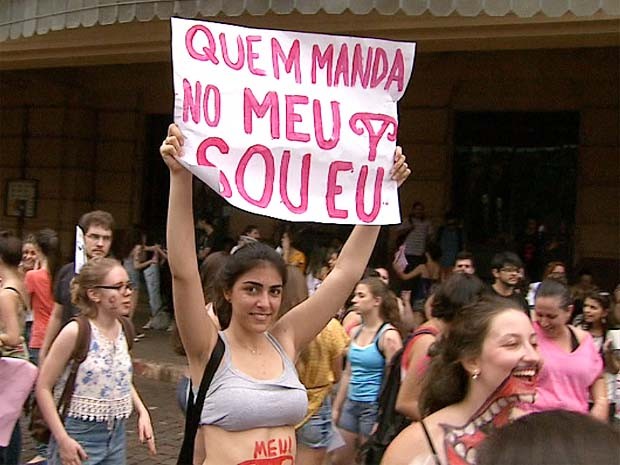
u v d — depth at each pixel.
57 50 12.13
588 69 12.86
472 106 13.67
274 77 3.32
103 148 16.14
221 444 3.04
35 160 16.12
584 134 13.05
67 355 4.33
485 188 14.01
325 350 4.91
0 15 11.17
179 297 3.09
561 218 13.59
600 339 6.30
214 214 15.25
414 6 8.62
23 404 4.87
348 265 3.50
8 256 5.79
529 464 1.44
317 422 4.97
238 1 9.04
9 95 16.20
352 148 3.44
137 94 15.85
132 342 4.70
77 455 4.26
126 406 4.52
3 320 5.66
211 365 3.10
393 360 4.74
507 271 6.53
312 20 9.66
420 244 12.66
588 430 1.49
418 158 13.90
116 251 15.20
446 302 4.21
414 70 13.80
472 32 9.51
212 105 3.20
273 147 3.29
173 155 3.09
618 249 12.81
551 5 8.34
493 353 2.71
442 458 2.65
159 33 10.79
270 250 3.21
